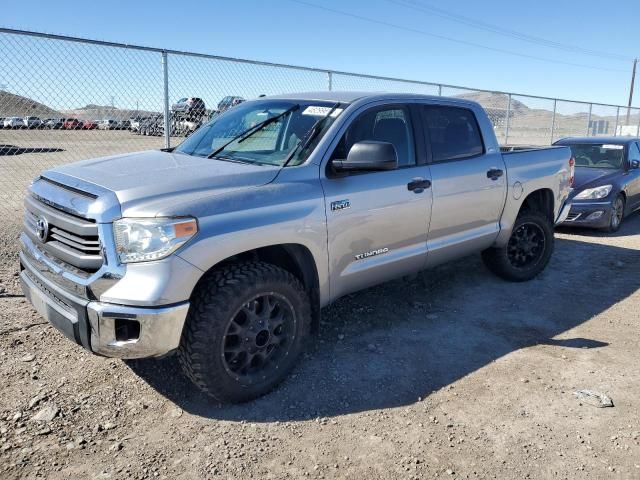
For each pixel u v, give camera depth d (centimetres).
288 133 385
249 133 398
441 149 450
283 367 338
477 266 617
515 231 543
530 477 264
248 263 318
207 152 400
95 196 293
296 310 338
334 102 398
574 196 833
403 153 418
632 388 351
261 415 312
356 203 368
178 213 282
